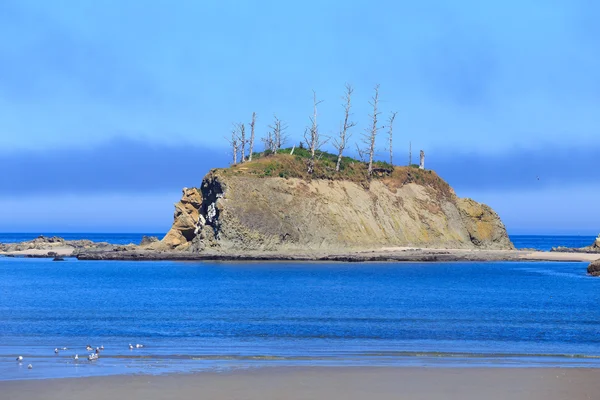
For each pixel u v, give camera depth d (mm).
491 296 73188
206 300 68750
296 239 146500
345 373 30734
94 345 39938
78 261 150250
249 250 142125
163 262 139000
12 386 28000
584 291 79500
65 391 27219
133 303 65875
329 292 77625
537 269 122000
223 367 32250
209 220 146000
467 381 29219
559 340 42656
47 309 60594
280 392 27172
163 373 30703
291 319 52906
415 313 57094
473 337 43688
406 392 27344
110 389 27516
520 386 28375
